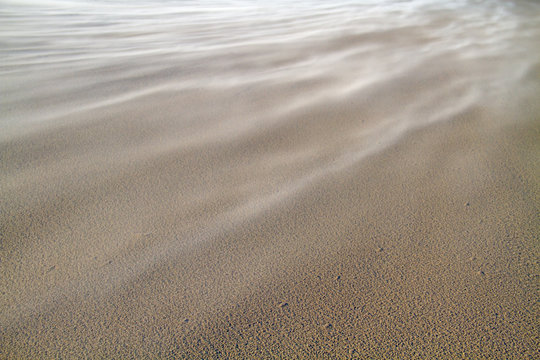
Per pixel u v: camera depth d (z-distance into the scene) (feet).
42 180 5.13
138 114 7.25
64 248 3.98
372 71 9.78
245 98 8.05
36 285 3.54
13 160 5.59
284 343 3.03
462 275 3.62
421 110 7.34
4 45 12.73
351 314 3.26
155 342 3.04
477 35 14.20
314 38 13.80
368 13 19.27
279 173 5.35
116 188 4.99
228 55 11.60
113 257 3.88
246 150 5.95
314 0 25.52
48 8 20.84
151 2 25.52
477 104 7.55
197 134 6.48
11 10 19.34
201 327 3.16
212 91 8.48
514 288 3.45
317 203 4.69
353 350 2.96
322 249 3.99
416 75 9.41
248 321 3.21
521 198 4.69
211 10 22.07
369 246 4.02
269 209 4.60
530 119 6.85
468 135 6.29
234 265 3.79
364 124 6.79
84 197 4.80
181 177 5.25
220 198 4.82
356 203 4.68
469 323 3.15
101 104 7.76
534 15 18.88
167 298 3.43
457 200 4.70
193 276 3.66
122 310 3.31
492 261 3.76
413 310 3.28
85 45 13.15
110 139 6.28
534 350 2.92
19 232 4.18
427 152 5.80
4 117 7.07
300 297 3.43
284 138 6.33
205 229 4.27
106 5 23.43
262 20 18.33
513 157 5.61
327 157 5.74
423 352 2.93
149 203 4.72
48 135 6.37
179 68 10.31
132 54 11.90
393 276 3.63
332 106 7.57
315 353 2.95
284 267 3.76
